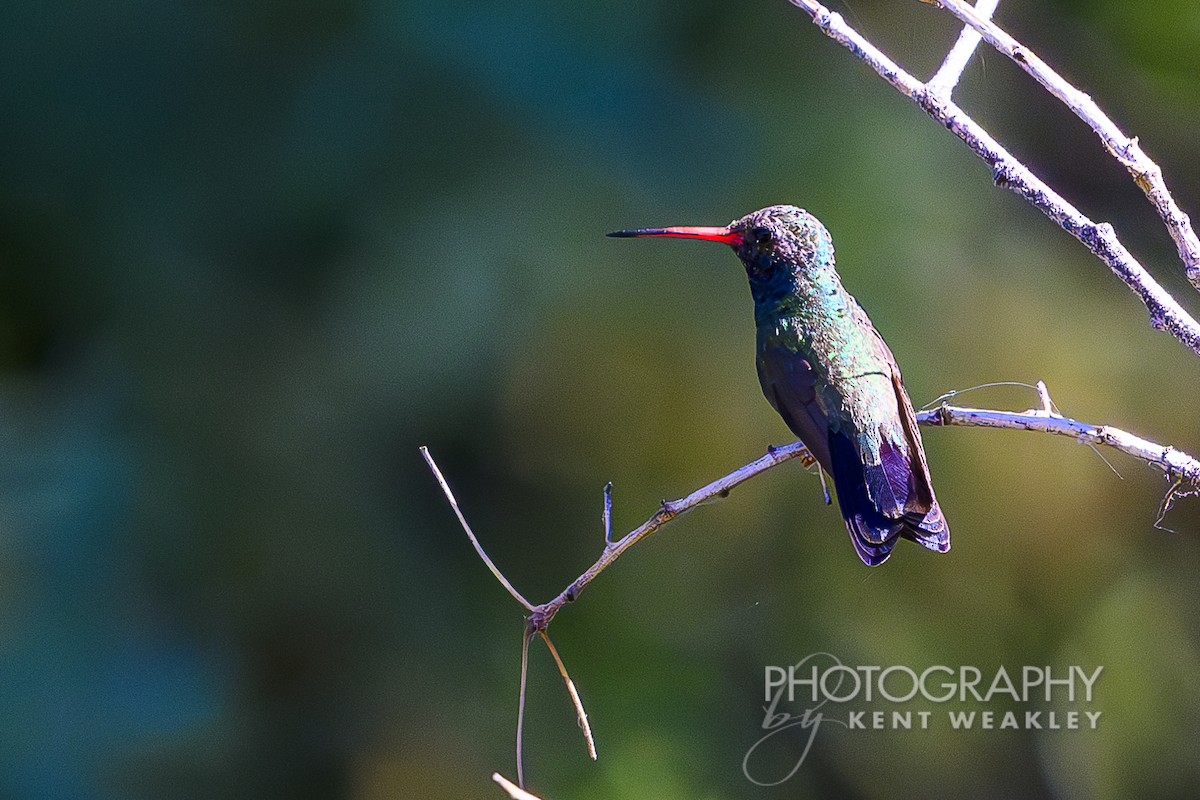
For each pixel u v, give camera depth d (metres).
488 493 12.01
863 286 11.70
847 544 12.57
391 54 11.30
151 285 11.46
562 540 12.18
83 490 11.20
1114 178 13.91
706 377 11.61
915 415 7.04
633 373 11.59
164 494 11.35
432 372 11.30
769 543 12.49
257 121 11.41
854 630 12.70
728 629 12.59
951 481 12.46
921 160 12.10
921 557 12.76
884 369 7.28
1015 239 12.57
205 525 11.42
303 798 11.62
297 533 11.58
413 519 11.94
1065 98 5.79
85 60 11.47
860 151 11.84
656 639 12.41
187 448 11.44
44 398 11.51
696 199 11.38
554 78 11.30
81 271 11.55
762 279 7.69
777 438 11.91
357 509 11.68
